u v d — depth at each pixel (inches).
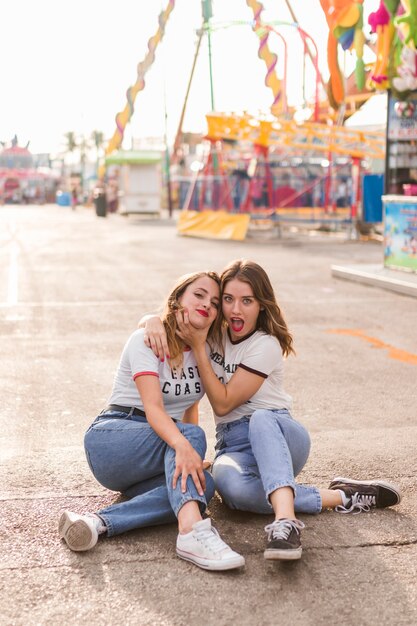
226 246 723.4
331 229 920.3
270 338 133.3
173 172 1515.7
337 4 427.5
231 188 834.2
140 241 787.4
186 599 104.5
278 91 816.9
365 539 123.1
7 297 393.7
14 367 246.1
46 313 346.3
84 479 148.1
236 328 132.9
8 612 100.9
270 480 118.2
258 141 756.0
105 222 1217.4
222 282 132.6
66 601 103.8
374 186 749.3
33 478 148.2
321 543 121.3
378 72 421.7
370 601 104.2
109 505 135.6
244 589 107.2
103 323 323.0
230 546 120.3
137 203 1378.0
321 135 725.9
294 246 724.0
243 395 132.0
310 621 99.1
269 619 99.6
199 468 120.4
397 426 188.2
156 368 128.3
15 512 132.0
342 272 471.8
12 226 1092.5
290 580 109.7
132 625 98.1
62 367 246.7
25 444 171.5
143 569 112.9
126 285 442.3
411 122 437.1
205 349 136.8
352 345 286.0
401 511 135.3
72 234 904.3
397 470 154.6
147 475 130.3
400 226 437.4
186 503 117.8
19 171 2452.0
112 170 1851.6
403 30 389.4
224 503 136.6
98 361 255.1
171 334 129.8
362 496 134.0
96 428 130.4
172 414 134.0
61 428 184.2
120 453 128.0
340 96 465.7
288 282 457.7
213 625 98.1
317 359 263.0
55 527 126.6
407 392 221.1
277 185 943.7
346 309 362.9
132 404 131.6
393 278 426.9
